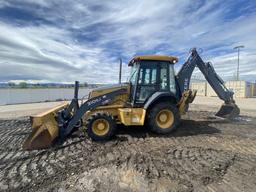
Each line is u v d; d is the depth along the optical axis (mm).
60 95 28422
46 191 3045
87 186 3164
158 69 6340
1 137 6152
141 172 3604
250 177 3410
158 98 6020
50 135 5055
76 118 5719
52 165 3977
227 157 4309
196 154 4488
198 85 36062
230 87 32125
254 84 32188
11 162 4148
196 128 7016
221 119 8625
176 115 6219
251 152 4652
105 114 5578
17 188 3139
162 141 5508
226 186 3119
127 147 5004
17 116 10867
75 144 5258
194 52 7242
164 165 3898
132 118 5926
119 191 3006
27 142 4961
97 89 6078
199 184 3180
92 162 4090
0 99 20578
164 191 2984
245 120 8492
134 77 6332
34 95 24625
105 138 5520
